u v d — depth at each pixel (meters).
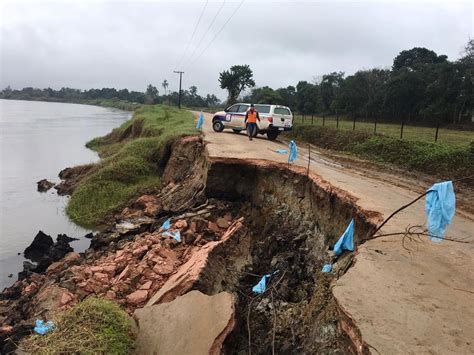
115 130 44.03
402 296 5.58
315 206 11.47
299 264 10.28
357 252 7.11
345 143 22.31
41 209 19.72
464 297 5.60
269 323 8.16
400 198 10.41
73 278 10.41
